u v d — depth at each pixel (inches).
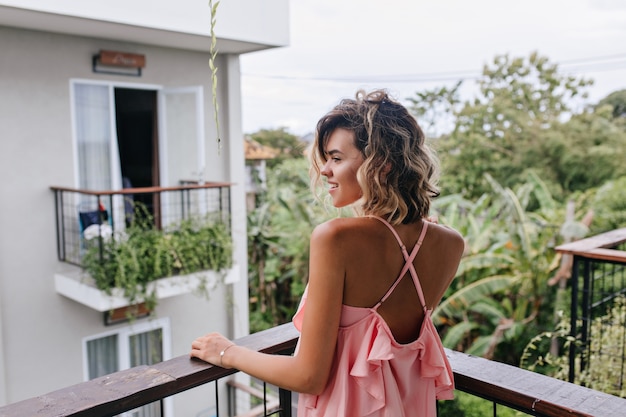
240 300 295.7
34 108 227.5
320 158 49.3
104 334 251.4
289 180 512.4
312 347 44.8
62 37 233.1
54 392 46.8
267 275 454.9
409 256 47.2
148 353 268.4
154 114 273.7
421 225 49.1
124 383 48.3
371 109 46.1
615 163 525.3
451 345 342.3
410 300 47.9
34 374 231.6
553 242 357.4
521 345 346.3
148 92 272.5
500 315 347.6
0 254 221.6
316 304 44.5
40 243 231.3
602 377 131.0
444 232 50.5
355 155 46.5
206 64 281.7
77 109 243.1
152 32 231.3
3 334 223.1
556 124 558.3
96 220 238.8
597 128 542.9
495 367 56.3
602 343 141.1
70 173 238.2
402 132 45.8
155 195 275.0
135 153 276.7
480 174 563.5
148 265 232.5
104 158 252.2
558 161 548.4
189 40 249.8
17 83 222.5
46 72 229.8
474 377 53.8
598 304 134.2
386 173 45.8
